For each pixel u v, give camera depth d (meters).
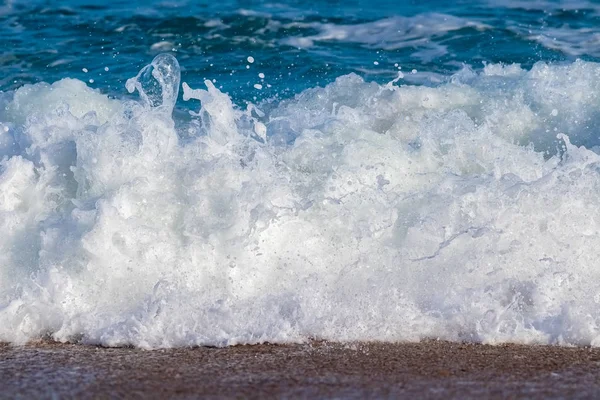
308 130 20.62
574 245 17.66
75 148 19.27
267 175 18.70
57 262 17.27
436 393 13.43
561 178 18.39
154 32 35.72
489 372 14.41
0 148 20.05
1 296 17.16
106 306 16.89
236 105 25.70
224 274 17.23
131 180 18.28
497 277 17.16
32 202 18.61
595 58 31.53
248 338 15.91
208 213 17.86
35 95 24.61
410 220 18.03
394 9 38.16
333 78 29.78
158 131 19.19
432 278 17.09
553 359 15.07
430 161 19.86
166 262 17.31
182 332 16.05
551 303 16.66
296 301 16.70
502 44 33.22
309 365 14.73
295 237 17.69
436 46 33.25
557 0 38.31
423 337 16.12
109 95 28.09
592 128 22.36
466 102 23.34
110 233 17.36
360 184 18.62
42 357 15.27
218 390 13.58
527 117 22.77
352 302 16.69
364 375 14.25
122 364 14.85
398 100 23.27
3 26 36.72
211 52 33.62
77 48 34.31
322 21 36.59
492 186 18.31
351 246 17.67
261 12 37.53
